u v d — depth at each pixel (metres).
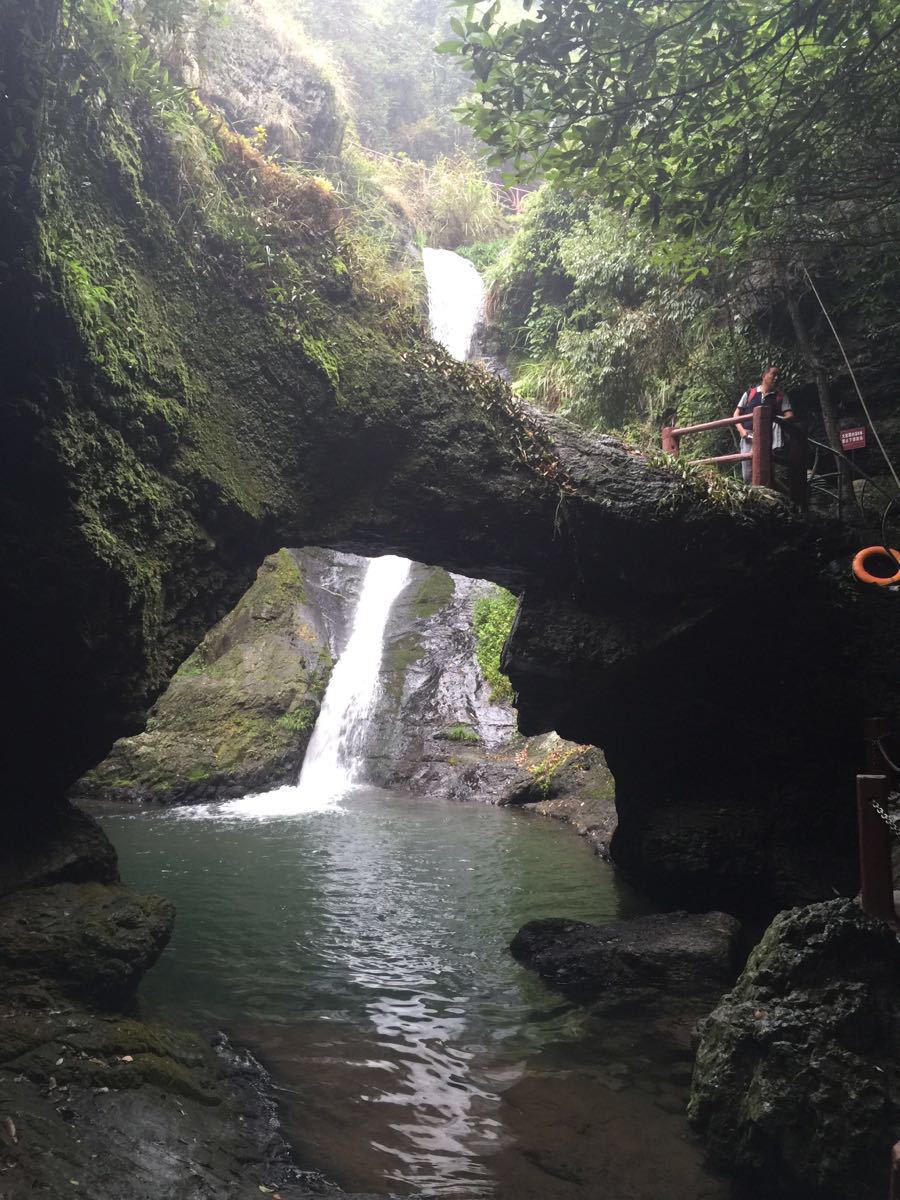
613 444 7.60
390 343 7.10
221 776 14.14
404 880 9.02
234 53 14.44
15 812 5.41
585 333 13.62
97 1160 3.40
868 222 9.71
